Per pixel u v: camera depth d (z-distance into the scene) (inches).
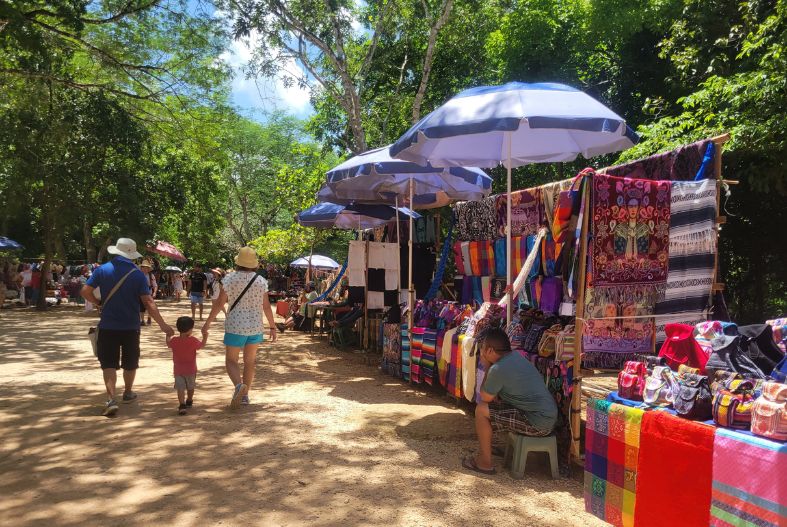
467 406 273.6
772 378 140.9
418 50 777.6
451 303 303.0
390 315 368.2
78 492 163.9
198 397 285.9
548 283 237.6
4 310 804.6
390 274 439.8
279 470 184.1
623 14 550.6
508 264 241.8
